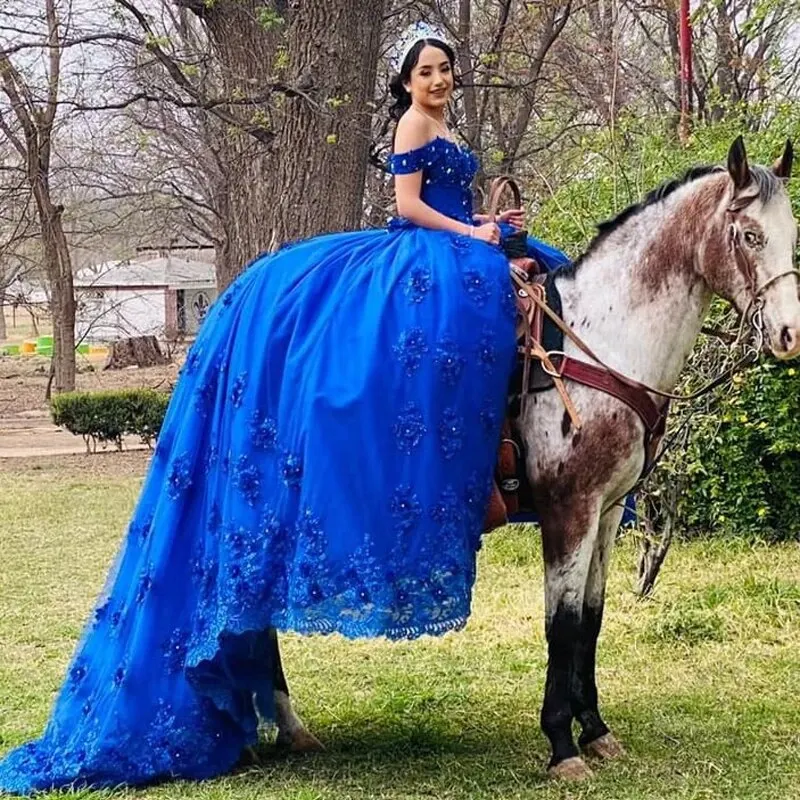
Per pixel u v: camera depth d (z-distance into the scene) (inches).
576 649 169.2
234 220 495.8
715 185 158.7
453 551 148.2
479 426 151.6
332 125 377.7
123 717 156.2
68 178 991.0
